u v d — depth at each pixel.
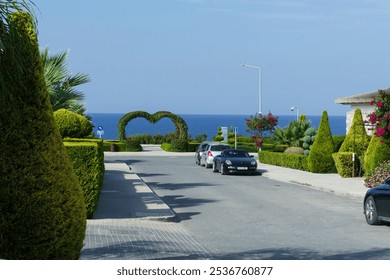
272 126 56.84
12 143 9.37
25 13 9.57
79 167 18.12
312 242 14.79
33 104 9.45
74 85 26.12
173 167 45.34
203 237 15.55
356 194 25.53
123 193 25.20
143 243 14.25
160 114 70.81
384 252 13.39
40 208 9.30
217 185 31.17
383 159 28.58
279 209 21.50
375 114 27.61
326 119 38.19
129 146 69.12
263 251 13.49
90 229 16.16
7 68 9.34
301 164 41.03
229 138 77.38
